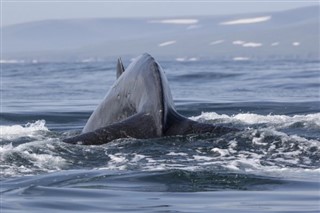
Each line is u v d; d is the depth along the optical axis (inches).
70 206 1056.2
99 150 1353.3
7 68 6889.8
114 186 1165.7
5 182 1192.2
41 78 4665.4
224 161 1284.4
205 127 1423.5
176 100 2711.6
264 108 2401.6
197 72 4874.5
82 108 2472.9
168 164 1273.4
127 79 1513.3
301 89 3250.5
